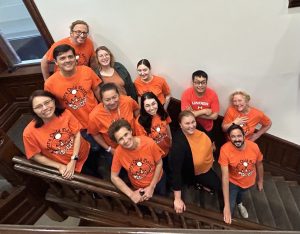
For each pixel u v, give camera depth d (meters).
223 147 2.55
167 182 2.63
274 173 3.87
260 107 3.35
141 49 3.02
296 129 3.47
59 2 2.77
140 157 2.14
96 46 3.04
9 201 2.40
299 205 3.52
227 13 2.69
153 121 2.53
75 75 2.40
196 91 3.04
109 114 2.39
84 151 2.42
